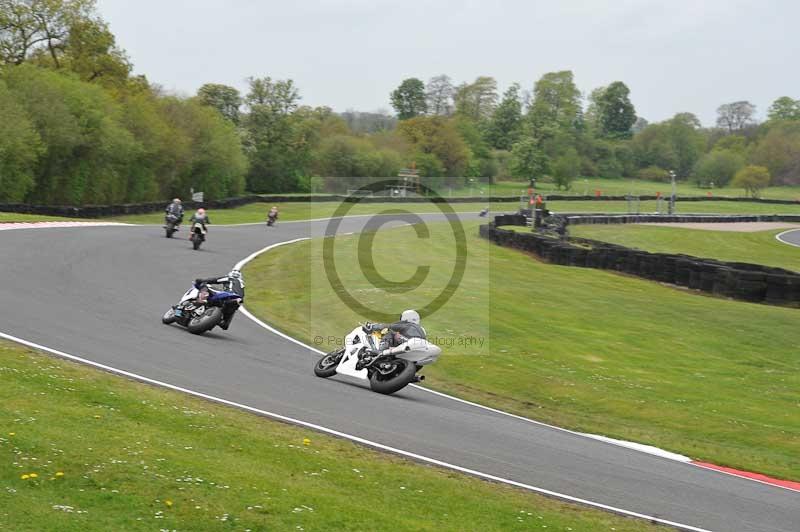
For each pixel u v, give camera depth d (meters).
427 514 14.11
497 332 35.31
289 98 190.25
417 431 19.69
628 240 102.88
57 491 12.62
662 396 27.73
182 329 29.28
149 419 17.30
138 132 126.06
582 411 25.20
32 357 21.36
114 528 11.64
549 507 15.40
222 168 150.50
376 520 13.31
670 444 22.08
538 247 72.06
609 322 40.97
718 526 15.55
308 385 23.17
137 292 36.28
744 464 20.70
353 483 15.14
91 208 92.69
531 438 20.58
